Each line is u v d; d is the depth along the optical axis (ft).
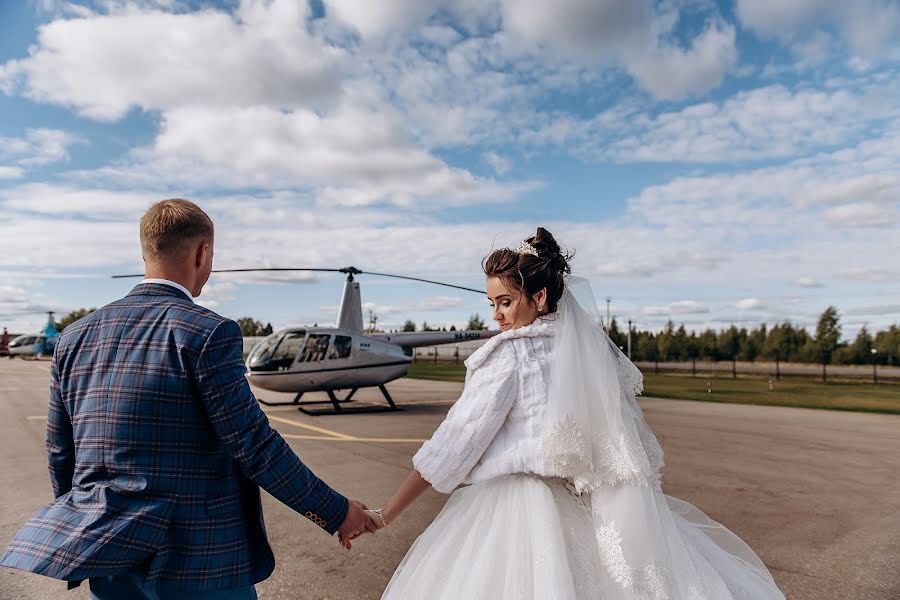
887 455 24.84
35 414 36.60
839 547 13.46
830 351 197.16
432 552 6.02
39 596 10.50
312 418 36.06
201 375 5.07
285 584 11.03
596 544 5.50
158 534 4.85
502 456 5.71
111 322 5.38
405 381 70.79
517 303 6.44
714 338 227.40
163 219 5.68
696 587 5.42
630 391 6.14
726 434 29.91
